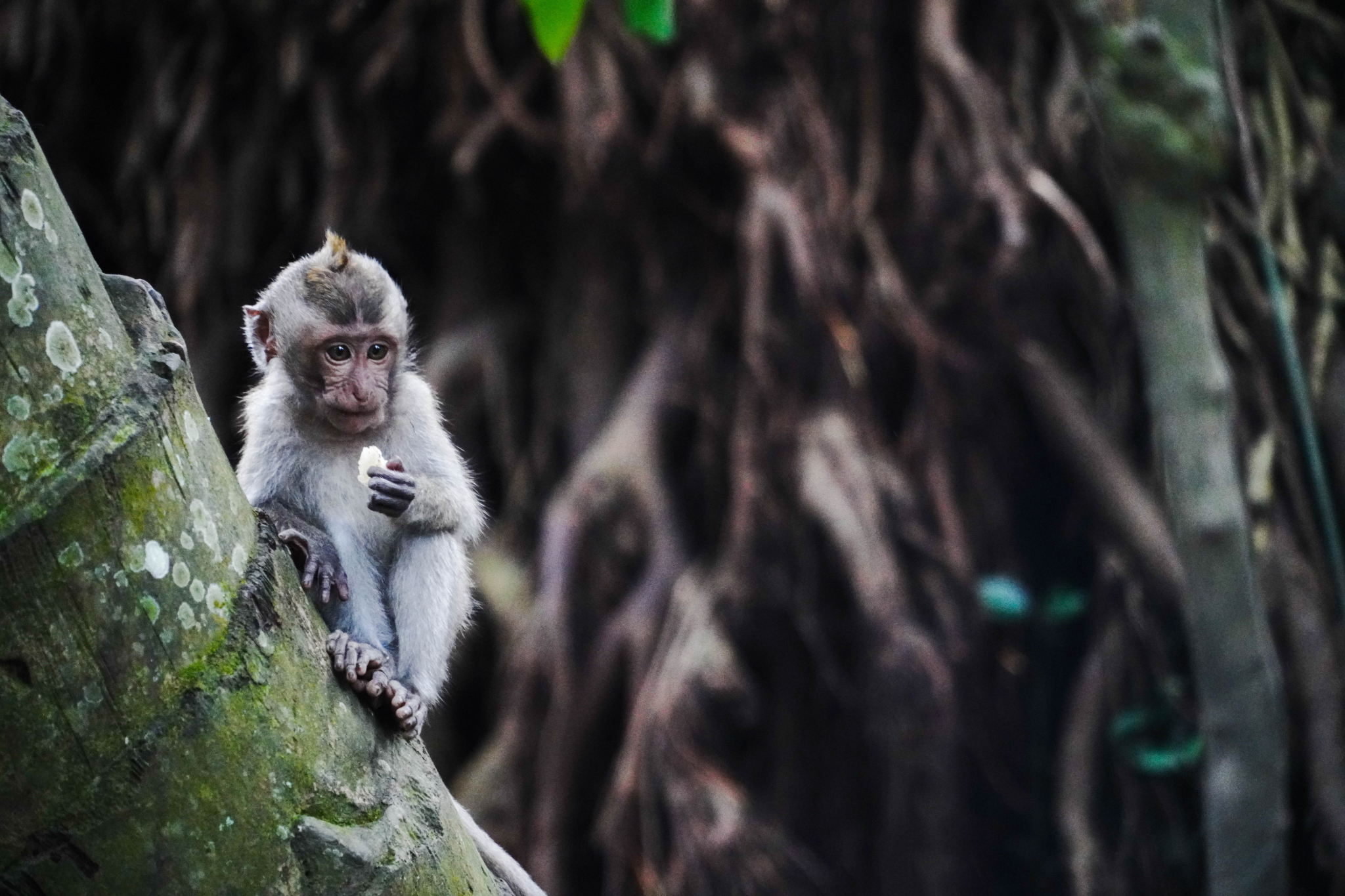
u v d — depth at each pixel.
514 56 14.27
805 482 12.95
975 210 13.37
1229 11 12.52
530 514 14.28
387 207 15.00
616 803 11.99
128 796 3.75
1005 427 14.20
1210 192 6.88
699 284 14.51
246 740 3.94
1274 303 9.52
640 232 14.48
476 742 14.34
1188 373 6.97
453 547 6.35
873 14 14.02
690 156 14.28
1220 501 6.98
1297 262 12.17
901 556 13.25
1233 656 7.09
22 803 3.65
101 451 3.67
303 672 4.15
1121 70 6.79
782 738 13.36
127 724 3.73
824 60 14.13
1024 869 14.23
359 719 4.32
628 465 13.38
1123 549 13.26
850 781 13.27
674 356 14.11
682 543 13.25
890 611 12.48
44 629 3.60
